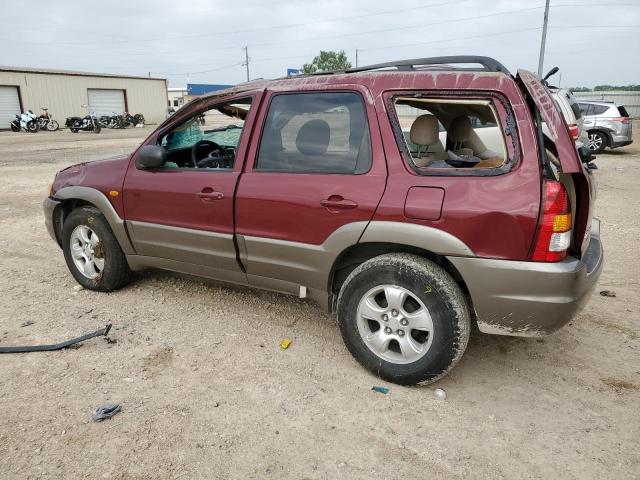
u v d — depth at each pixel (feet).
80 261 14.97
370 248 10.32
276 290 11.75
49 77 104.63
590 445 8.53
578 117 28.55
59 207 15.25
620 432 8.86
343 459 8.19
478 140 12.66
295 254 10.85
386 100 9.88
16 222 24.22
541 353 11.56
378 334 10.14
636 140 68.33
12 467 7.86
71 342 11.54
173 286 15.31
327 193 10.19
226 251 11.89
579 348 11.78
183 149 14.48
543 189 8.57
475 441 8.63
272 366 10.92
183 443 8.48
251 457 8.19
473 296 9.17
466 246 8.98
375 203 9.64
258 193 11.06
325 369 10.82
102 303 14.10
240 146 11.64
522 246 8.66
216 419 9.11
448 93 9.35
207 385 10.17
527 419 9.23
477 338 12.23
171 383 10.21
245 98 11.79
